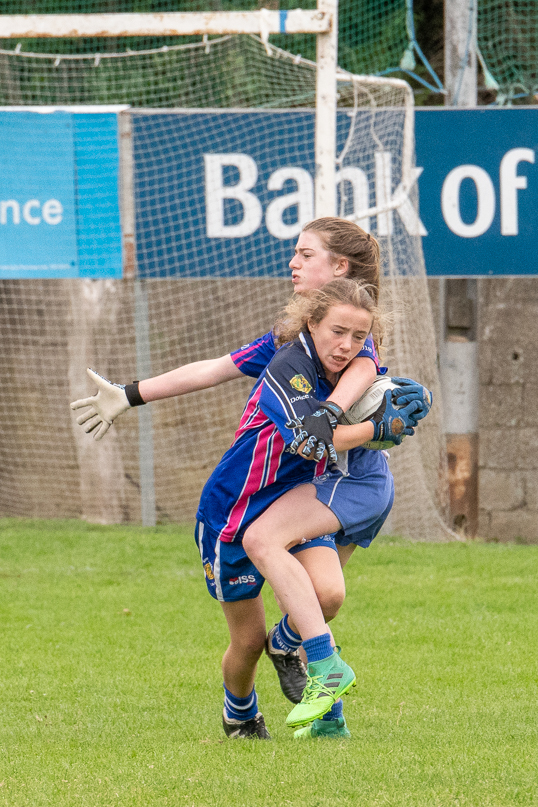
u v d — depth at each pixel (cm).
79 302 4319
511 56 4331
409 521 3600
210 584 1327
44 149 3628
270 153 3638
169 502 4222
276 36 4459
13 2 4628
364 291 1199
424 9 4659
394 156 3591
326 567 1258
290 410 1176
